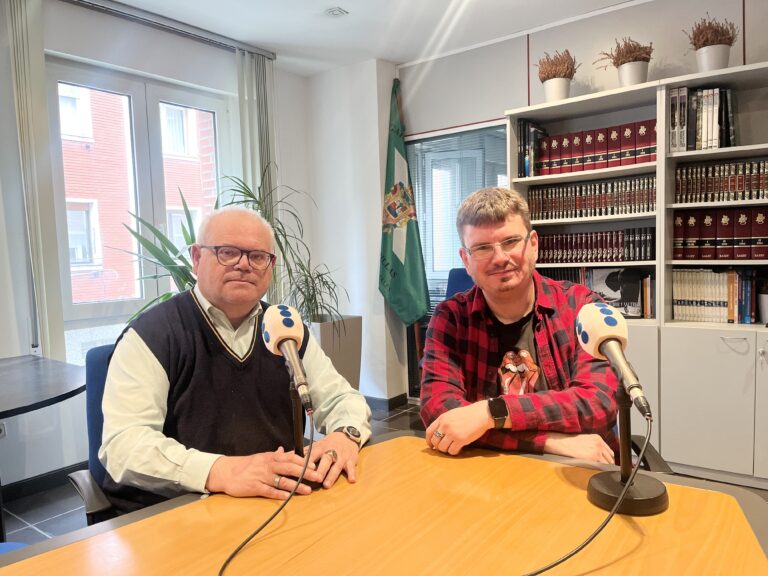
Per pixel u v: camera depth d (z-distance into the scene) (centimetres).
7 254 271
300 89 436
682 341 275
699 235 284
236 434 138
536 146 330
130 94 329
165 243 305
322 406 152
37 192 274
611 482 89
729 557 70
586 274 323
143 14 315
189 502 95
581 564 69
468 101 383
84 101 310
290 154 427
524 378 143
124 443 118
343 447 112
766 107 277
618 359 84
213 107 377
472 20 337
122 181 328
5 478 270
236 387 139
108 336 320
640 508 82
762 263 264
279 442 144
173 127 355
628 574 67
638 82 288
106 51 308
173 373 134
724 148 265
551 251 332
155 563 73
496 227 130
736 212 274
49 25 284
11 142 271
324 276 438
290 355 98
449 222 407
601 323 86
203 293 142
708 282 284
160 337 133
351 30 349
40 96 275
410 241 401
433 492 94
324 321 366
